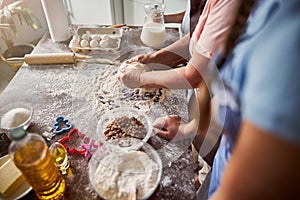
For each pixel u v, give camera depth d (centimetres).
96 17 209
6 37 153
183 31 119
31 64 99
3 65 156
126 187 60
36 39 199
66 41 114
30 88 90
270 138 26
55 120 78
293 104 25
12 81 92
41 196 57
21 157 51
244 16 40
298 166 25
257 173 28
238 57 36
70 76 95
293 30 26
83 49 106
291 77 25
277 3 31
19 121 74
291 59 25
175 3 185
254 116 27
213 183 64
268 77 26
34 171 51
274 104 26
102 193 59
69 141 72
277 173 26
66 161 65
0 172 61
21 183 61
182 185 62
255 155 27
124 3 201
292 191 27
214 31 68
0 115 78
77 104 84
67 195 60
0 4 156
